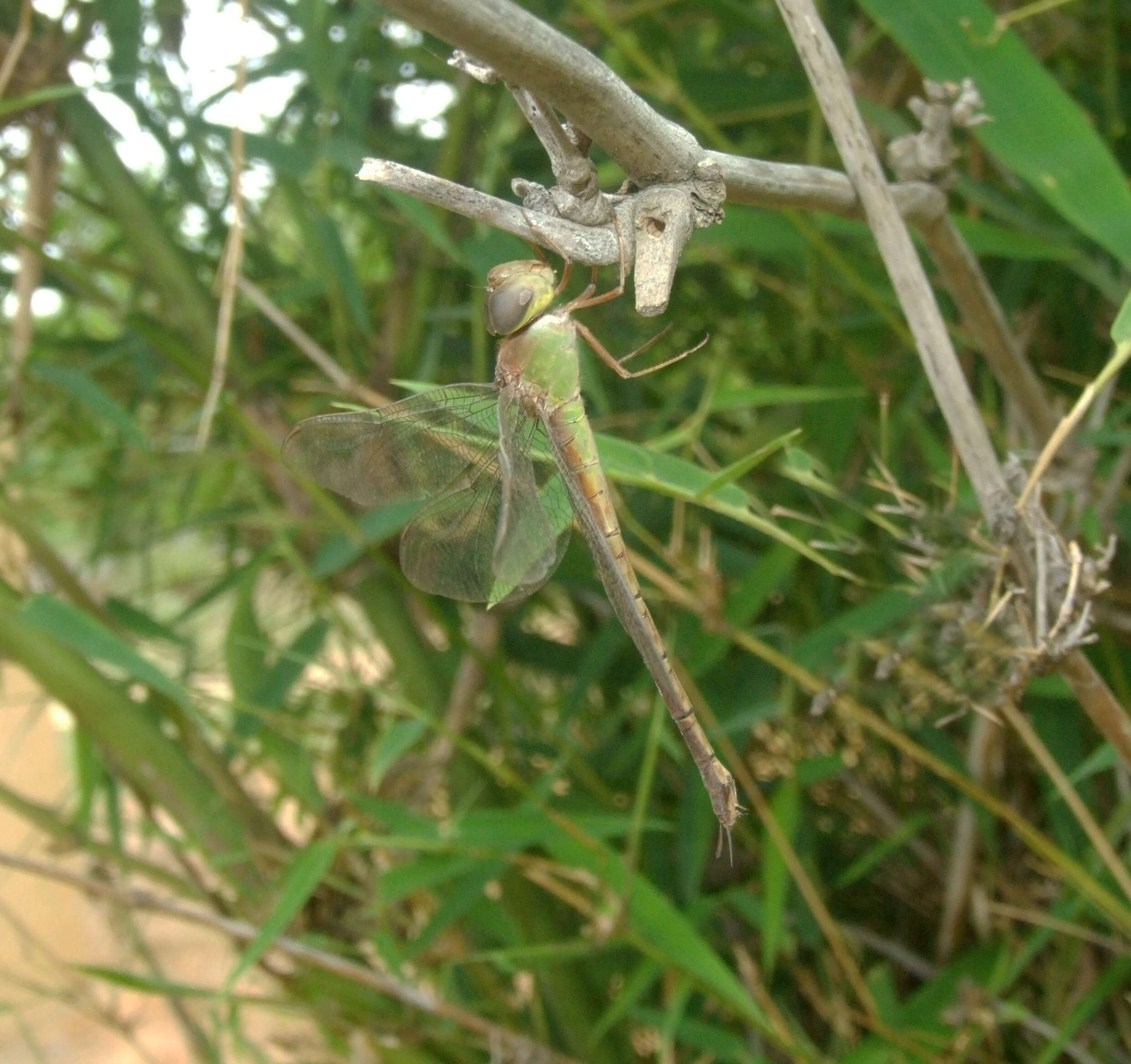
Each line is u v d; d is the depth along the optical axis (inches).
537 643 11.7
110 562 12.9
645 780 9.5
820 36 7.6
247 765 11.0
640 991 9.7
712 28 12.0
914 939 11.0
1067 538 8.9
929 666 8.9
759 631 10.5
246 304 11.5
